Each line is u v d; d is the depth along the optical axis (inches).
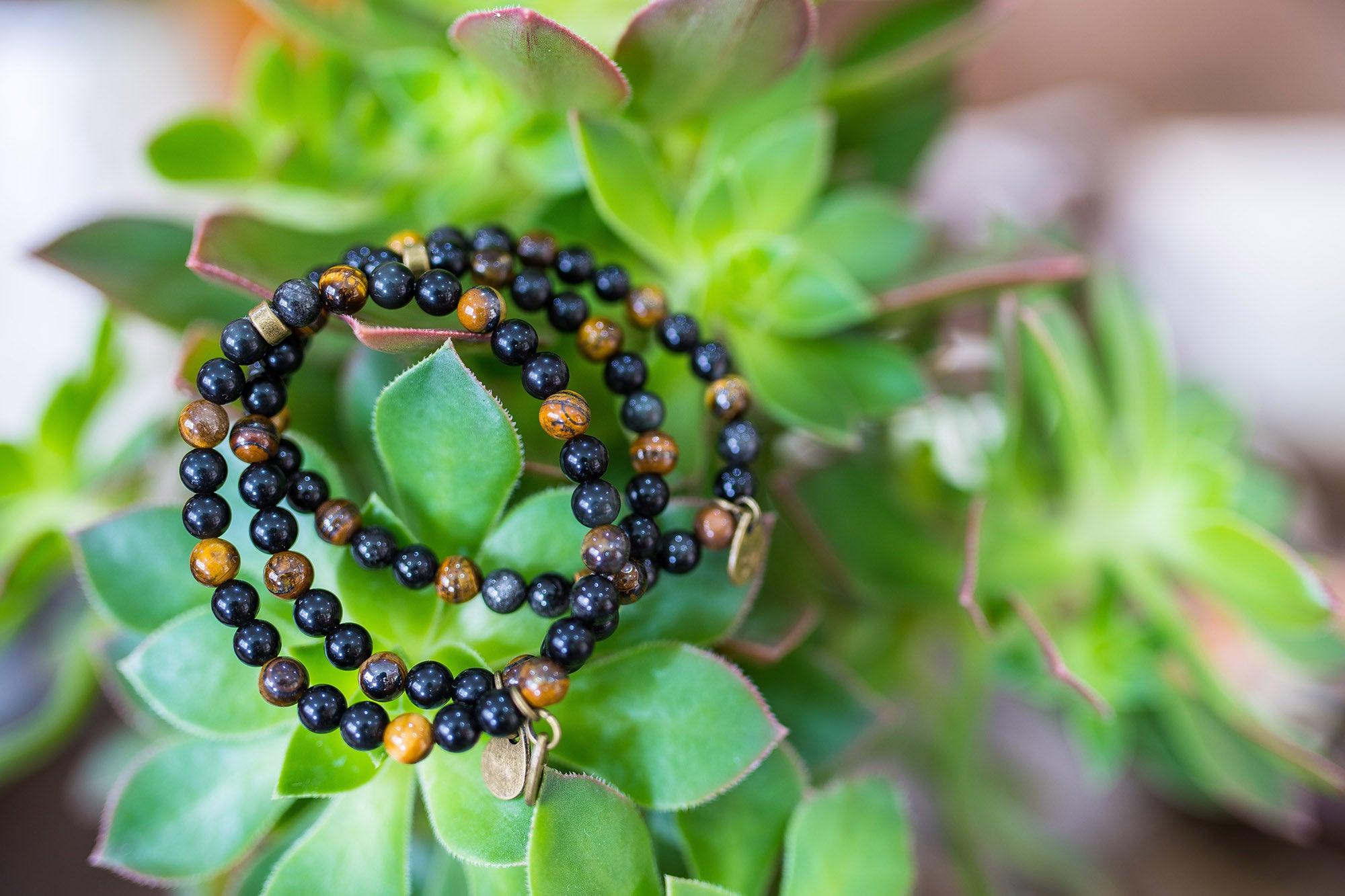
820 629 12.0
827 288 11.1
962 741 12.1
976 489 12.2
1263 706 12.5
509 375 10.6
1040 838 13.4
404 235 10.3
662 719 9.9
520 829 9.6
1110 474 12.1
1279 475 14.8
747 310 11.3
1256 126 22.9
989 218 13.7
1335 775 11.1
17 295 17.5
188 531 10.0
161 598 10.3
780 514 11.5
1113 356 12.4
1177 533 12.1
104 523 10.2
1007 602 11.3
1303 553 13.7
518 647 10.2
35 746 12.6
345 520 9.9
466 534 10.1
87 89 19.5
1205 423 13.0
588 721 10.0
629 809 9.7
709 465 10.9
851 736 11.1
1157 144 22.2
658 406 10.3
